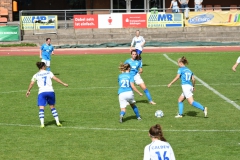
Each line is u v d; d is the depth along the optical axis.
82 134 37.41
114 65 74.25
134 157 31.88
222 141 35.12
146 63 75.62
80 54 88.12
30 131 38.41
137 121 41.06
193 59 79.44
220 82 59.00
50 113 44.59
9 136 37.06
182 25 106.31
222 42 101.19
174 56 83.38
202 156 31.86
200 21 106.25
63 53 90.00
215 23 106.31
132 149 33.56
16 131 38.50
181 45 99.81
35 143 35.22
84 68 71.75
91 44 100.44
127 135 36.94
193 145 34.22
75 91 54.81
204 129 38.34
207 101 48.66
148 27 105.81
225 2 126.94
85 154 32.59
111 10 113.25
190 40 103.56
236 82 59.00
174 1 110.94
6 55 87.44
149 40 103.69
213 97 50.47
